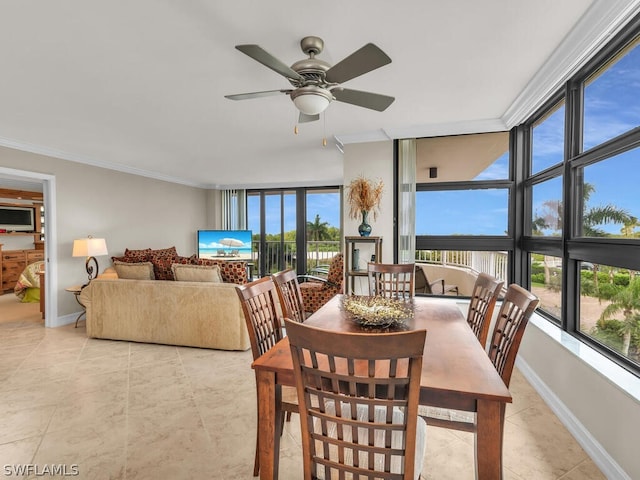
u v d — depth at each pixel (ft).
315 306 17.21
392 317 6.12
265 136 13.28
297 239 26.86
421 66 7.69
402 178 12.82
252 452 6.64
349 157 13.46
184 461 6.36
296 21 5.99
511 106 10.11
